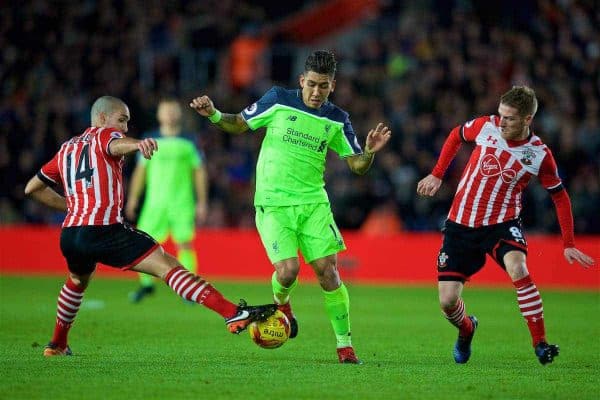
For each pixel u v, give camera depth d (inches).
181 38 3334.2
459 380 990.4
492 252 1099.3
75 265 1095.0
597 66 3014.3
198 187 1977.1
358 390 913.5
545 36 3166.8
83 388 901.2
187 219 1958.7
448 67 3029.0
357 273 2674.7
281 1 3718.0
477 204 1099.9
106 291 2241.6
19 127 2999.5
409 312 1828.2
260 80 3312.0
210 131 3029.0
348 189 2753.4
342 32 3636.8
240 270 2721.5
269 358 1159.6
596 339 1425.9
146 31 3331.7
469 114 2893.7
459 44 3132.4
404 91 2987.2
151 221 1956.2
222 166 2938.0
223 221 2851.9
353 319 1692.9
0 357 1120.2
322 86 1088.8
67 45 3292.3
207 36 3329.2
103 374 986.7
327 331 1486.2
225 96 3115.2
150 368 1039.0
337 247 1112.8
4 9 3314.5
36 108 3075.8
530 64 3009.4
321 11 3553.2
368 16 3678.6
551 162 1096.2
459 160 2719.0
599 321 1694.1
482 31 3230.8
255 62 3334.2
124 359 1119.6
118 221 1074.7
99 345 1266.0
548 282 2508.6
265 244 1116.5
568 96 2923.2
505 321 1679.4
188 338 1363.2
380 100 2997.0
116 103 1115.3
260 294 2193.7
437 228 2691.9
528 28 3260.3
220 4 3454.7
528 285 1068.5
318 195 1113.4
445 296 1106.1
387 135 1093.8
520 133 1087.0
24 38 3284.9
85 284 1127.0
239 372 1019.3
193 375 989.8
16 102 3142.2
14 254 2795.3
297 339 1374.3
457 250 1111.0
